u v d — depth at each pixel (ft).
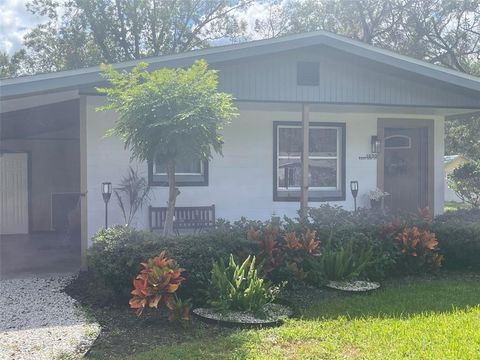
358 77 30.66
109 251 19.70
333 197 36.22
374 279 23.58
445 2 75.61
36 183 45.11
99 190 31.04
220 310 18.22
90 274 24.82
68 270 27.37
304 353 14.64
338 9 84.69
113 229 22.06
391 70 30.73
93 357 14.78
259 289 18.45
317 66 29.86
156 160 22.81
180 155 21.99
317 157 36.52
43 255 32.50
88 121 30.91
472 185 57.98
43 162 45.27
